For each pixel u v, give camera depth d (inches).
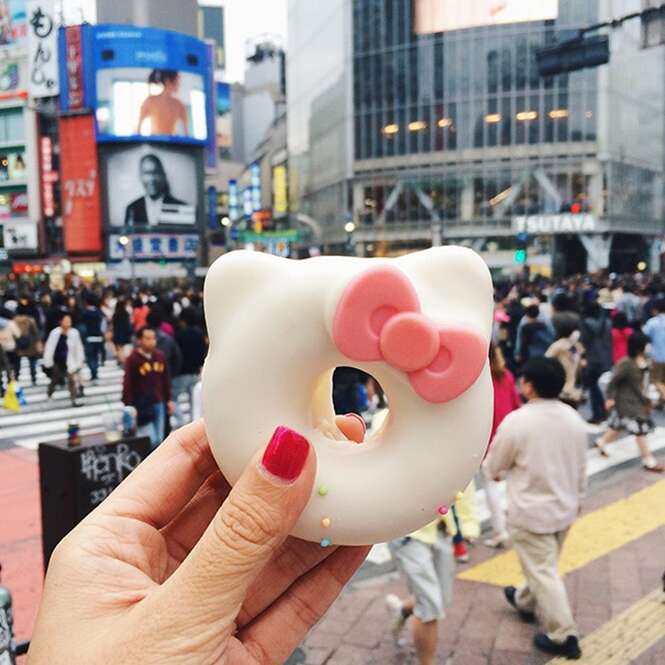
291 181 2613.2
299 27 2386.8
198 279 1487.5
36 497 261.9
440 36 1786.4
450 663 150.6
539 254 1747.0
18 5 2062.0
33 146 2096.5
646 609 172.1
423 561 140.5
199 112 2052.2
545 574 153.2
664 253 1937.7
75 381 455.5
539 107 1728.6
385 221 1924.2
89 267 2009.1
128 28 1941.4
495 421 205.2
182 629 48.3
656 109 2030.0
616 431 305.1
